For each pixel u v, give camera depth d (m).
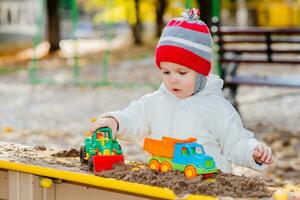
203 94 2.54
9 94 11.73
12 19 29.64
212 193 1.96
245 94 10.75
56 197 2.50
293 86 6.65
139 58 19.64
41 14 14.30
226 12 30.38
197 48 2.37
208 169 2.11
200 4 11.59
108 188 2.27
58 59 19.88
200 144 2.34
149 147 2.28
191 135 2.49
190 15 2.42
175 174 2.14
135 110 2.61
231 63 7.41
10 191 2.54
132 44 25.75
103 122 2.45
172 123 2.54
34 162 2.45
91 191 2.40
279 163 5.41
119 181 2.10
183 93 2.49
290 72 14.64
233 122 2.49
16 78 15.02
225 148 2.49
